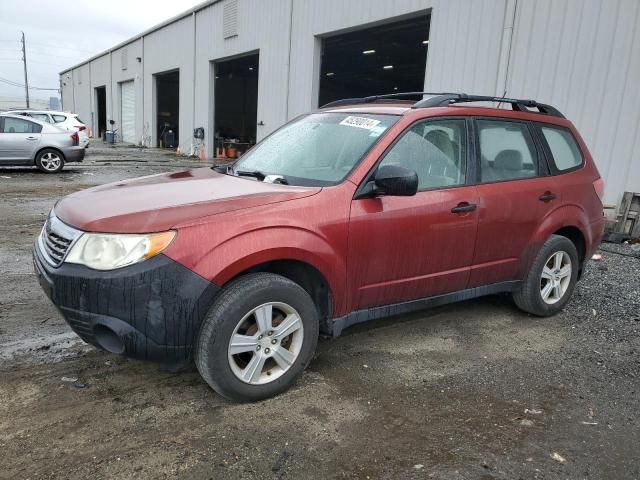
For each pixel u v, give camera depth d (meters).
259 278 3.15
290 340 3.37
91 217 3.03
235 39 20.34
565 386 3.61
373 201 3.54
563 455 2.84
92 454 2.70
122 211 3.04
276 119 17.52
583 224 4.93
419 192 3.76
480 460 2.77
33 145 14.89
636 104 8.08
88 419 3.00
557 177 4.73
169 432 2.91
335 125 4.14
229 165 4.41
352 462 2.72
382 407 3.25
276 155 4.19
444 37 11.16
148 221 2.90
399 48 21.91
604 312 5.09
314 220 3.27
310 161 3.88
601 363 3.98
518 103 4.71
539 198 4.51
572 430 3.08
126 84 35.56
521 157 4.53
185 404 3.19
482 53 10.34
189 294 2.87
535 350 4.18
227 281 3.07
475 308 5.11
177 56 26.61
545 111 5.07
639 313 5.08
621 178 8.37
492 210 4.14
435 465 2.72
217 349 3.00
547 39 9.17
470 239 4.05
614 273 6.46
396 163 3.70
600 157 8.59
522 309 4.84
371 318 3.75
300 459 2.73
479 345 4.24
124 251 2.83
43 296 4.96
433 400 3.36
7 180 13.41
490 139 4.32
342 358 3.92
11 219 8.50
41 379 3.42
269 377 3.26
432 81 11.52
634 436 3.05
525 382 3.65
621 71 8.22
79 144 15.84
